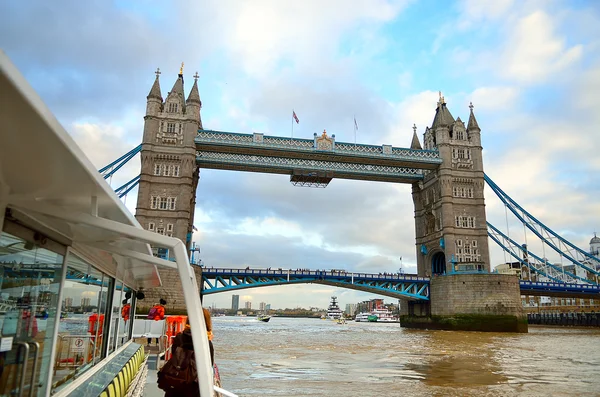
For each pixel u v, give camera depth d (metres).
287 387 19.48
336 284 81.25
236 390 18.56
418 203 93.19
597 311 123.62
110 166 77.06
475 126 87.06
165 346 17.05
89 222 5.02
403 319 94.94
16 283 5.21
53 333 6.31
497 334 68.12
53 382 6.53
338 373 24.06
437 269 88.38
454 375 23.66
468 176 84.69
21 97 2.90
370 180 90.38
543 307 144.75
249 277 77.38
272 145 76.81
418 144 98.88
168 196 71.81
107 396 7.34
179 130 74.69
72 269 7.08
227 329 87.69
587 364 28.97
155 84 76.19
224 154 78.75
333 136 79.88
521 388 20.03
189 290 5.38
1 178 4.38
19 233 5.17
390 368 26.38
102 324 9.66
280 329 90.44
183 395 6.68
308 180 83.56
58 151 3.68
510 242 92.31
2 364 4.92
